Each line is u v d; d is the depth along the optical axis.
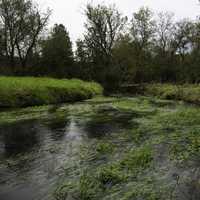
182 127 14.07
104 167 8.77
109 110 21.56
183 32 62.94
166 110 21.16
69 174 8.40
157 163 8.90
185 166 8.57
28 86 25.84
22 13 45.91
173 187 7.16
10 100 22.41
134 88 50.44
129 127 14.80
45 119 17.62
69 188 7.45
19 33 46.94
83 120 17.28
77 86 33.09
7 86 23.81
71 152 10.61
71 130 14.50
